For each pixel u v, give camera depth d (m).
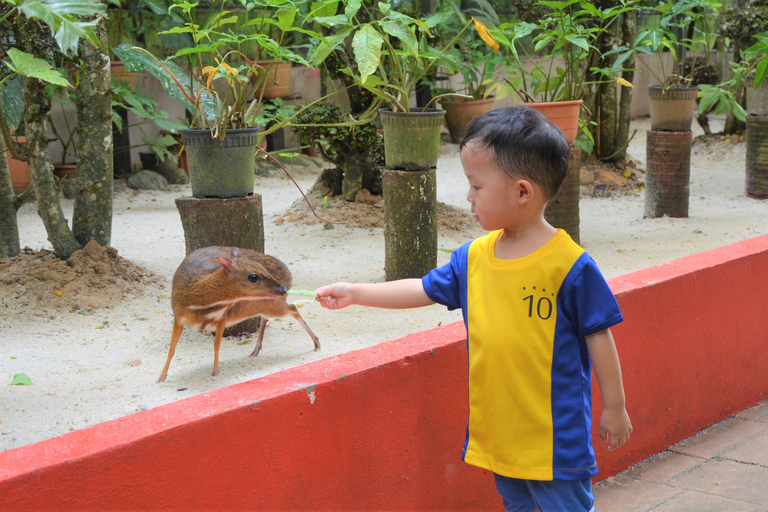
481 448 2.12
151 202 8.99
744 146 12.14
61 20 2.92
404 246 5.35
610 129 10.46
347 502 2.24
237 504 1.98
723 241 6.93
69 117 9.92
